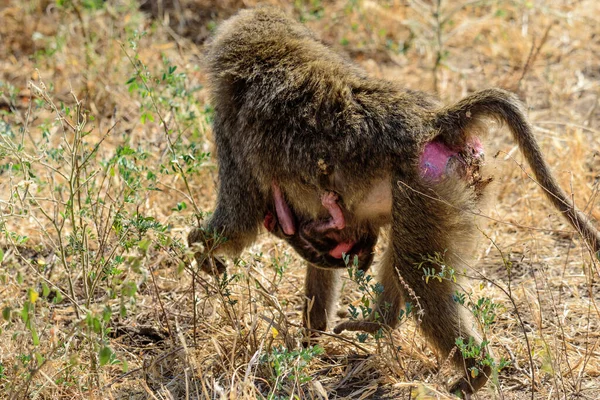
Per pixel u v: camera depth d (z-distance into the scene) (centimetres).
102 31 941
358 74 522
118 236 533
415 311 461
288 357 449
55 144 771
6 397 436
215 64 547
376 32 1013
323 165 472
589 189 663
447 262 457
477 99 464
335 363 514
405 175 456
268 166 501
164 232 526
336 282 552
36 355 421
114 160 542
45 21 993
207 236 531
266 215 531
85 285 479
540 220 665
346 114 478
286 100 498
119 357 512
